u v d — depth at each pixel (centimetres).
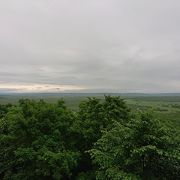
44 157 2152
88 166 2612
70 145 2520
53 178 2358
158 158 1659
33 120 2472
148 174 1672
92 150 1794
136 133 1694
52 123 2553
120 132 1780
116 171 1620
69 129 2544
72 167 2319
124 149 1691
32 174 2308
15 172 2562
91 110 2805
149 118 1730
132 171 1667
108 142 1812
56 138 2484
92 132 2514
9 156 2492
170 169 1700
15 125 2434
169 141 1630
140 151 1544
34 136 2456
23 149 2234
